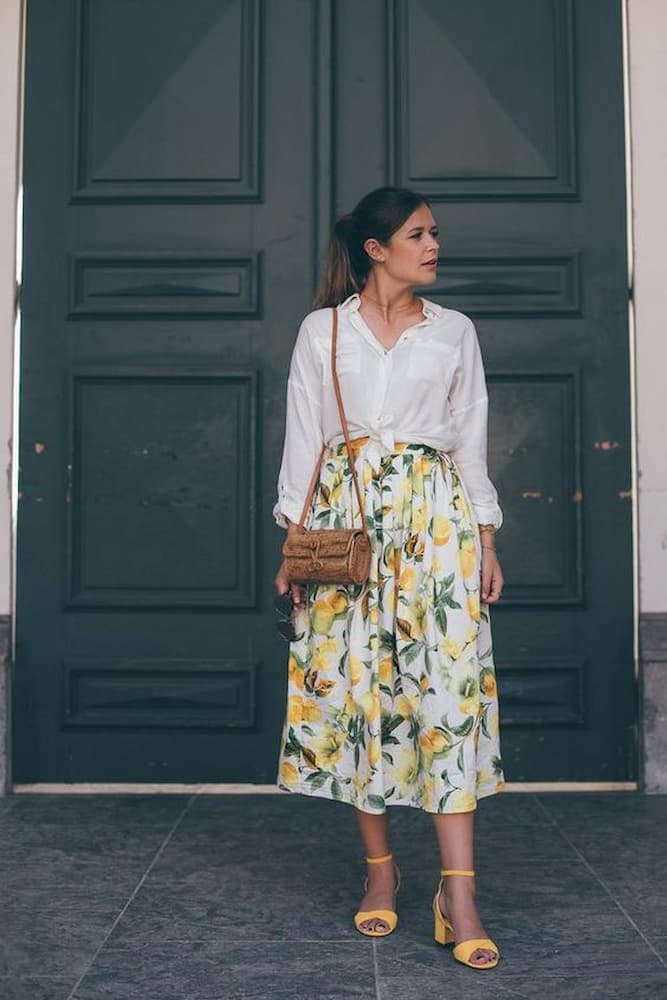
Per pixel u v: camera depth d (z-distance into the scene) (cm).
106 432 417
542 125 420
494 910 282
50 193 420
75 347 418
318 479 277
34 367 417
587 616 412
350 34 418
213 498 416
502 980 240
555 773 411
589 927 270
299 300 417
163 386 418
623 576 412
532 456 414
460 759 257
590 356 416
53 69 419
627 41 415
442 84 418
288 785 274
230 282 418
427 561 263
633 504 413
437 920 258
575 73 419
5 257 416
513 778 411
